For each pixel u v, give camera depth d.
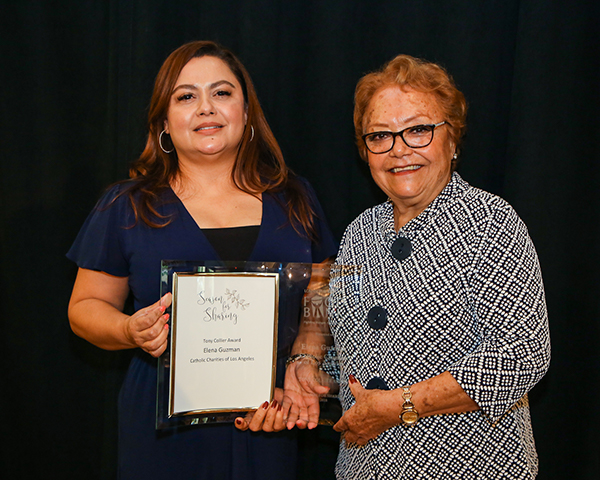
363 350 1.10
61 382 1.84
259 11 1.58
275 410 1.11
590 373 1.38
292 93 1.65
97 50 1.72
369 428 1.03
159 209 1.24
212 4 1.62
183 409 1.09
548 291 1.37
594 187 1.34
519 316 0.92
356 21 1.57
